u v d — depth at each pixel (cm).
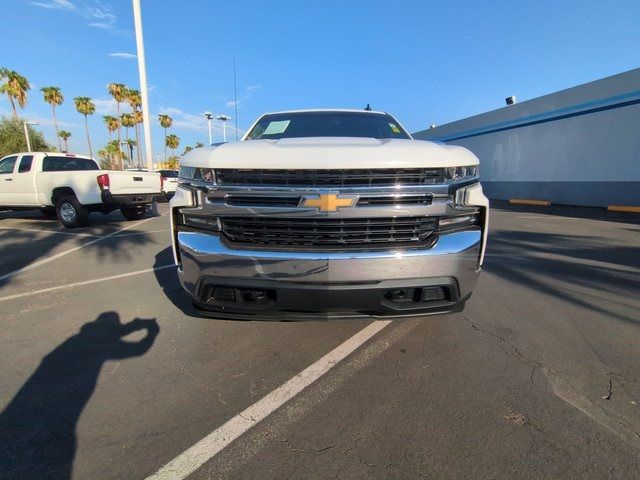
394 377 261
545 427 210
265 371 269
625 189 1298
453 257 247
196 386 252
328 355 290
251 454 193
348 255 237
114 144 6606
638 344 304
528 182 1688
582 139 1434
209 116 1638
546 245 694
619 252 632
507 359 282
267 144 264
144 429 211
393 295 252
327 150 243
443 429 210
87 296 425
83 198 934
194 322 351
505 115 1805
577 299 405
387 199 242
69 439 204
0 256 630
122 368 274
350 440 202
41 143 4362
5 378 261
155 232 891
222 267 248
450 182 249
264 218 246
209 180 251
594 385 249
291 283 241
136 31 1508
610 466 184
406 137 382
